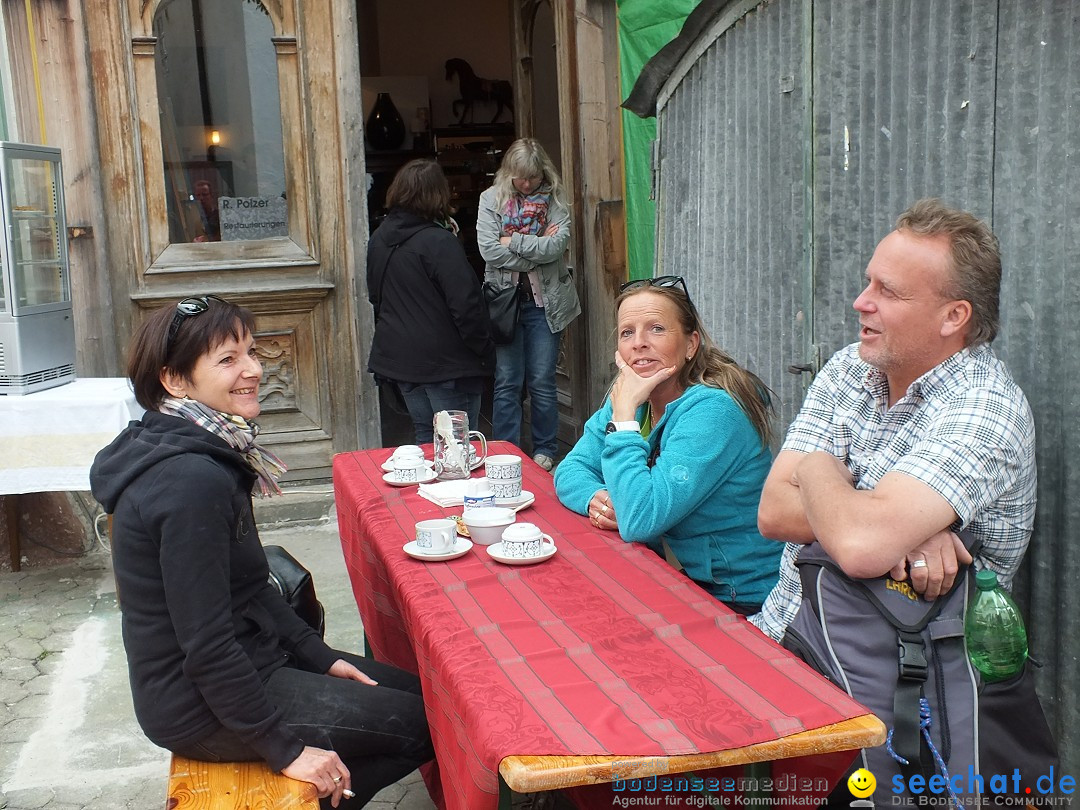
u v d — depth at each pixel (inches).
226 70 200.2
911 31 96.7
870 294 76.1
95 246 194.9
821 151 111.7
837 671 69.6
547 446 217.2
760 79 124.4
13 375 154.2
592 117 211.0
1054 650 83.0
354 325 209.9
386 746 84.1
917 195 97.8
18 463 153.3
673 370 96.2
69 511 184.7
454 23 383.2
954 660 67.5
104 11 191.3
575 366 229.8
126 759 119.0
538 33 248.2
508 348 209.3
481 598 79.3
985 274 72.9
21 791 112.7
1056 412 81.3
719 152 136.6
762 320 128.4
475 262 362.9
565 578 83.3
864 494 71.6
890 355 75.9
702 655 68.8
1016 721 68.7
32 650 148.3
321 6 201.9
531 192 203.2
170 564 71.8
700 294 144.9
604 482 102.9
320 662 91.5
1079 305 78.4
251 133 203.2
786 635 73.9
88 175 193.0
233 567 80.7
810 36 111.1
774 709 60.9
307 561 180.7
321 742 81.2
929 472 69.8
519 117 264.5
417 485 113.8
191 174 201.3
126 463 74.7
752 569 95.2
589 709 61.2
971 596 70.1
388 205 185.2
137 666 76.1
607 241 214.8
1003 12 85.1
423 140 369.1
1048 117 80.7
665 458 91.5
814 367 116.1
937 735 66.9
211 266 202.5
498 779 58.5
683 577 83.3
